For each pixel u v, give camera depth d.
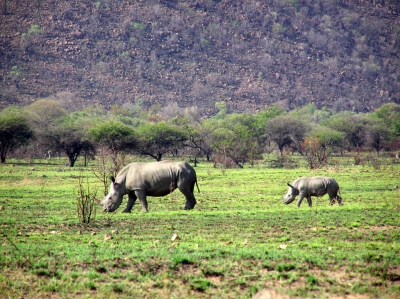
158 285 43.53
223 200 104.94
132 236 61.16
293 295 41.34
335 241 57.41
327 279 44.28
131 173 86.62
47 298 41.66
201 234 62.31
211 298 41.25
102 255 51.03
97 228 67.56
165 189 87.19
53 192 120.81
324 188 96.00
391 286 43.34
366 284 43.81
